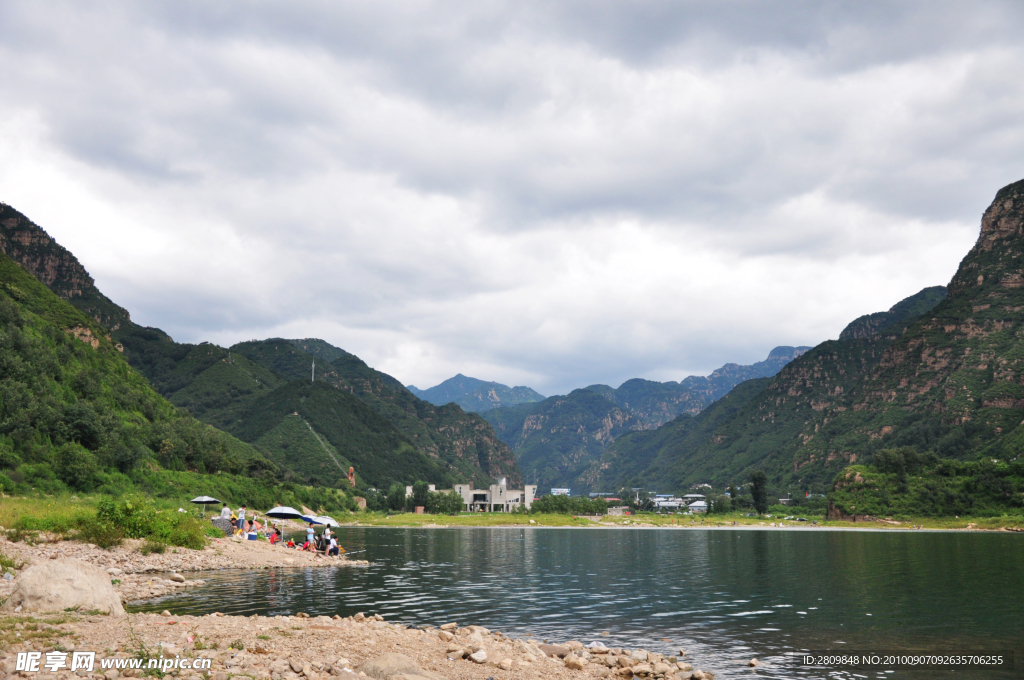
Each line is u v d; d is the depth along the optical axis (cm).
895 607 3525
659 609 3428
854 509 17175
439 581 4400
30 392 9469
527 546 8344
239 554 5019
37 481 7781
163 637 1822
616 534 12000
